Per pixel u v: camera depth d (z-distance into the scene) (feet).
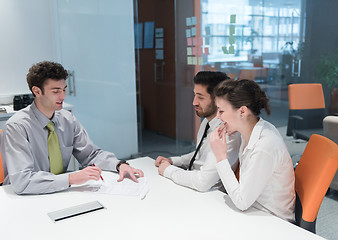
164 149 15.12
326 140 4.43
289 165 4.40
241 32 11.59
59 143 5.88
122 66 13.29
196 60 12.91
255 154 4.21
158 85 16.87
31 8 11.69
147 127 18.80
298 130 10.91
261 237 3.52
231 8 11.64
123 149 13.84
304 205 4.28
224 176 4.43
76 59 12.39
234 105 4.34
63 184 4.80
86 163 6.24
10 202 4.49
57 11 11.98
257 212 4.12
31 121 5.39
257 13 11.18
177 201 4.45
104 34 12.75
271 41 11.10
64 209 4.23
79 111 12.67
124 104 13.56
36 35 11.90
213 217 3.98
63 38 12.14
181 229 3.70
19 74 11.80
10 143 5.09
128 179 5.31
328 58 10.14
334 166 3.99
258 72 11.51
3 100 11.39
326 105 10.36
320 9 10.05
